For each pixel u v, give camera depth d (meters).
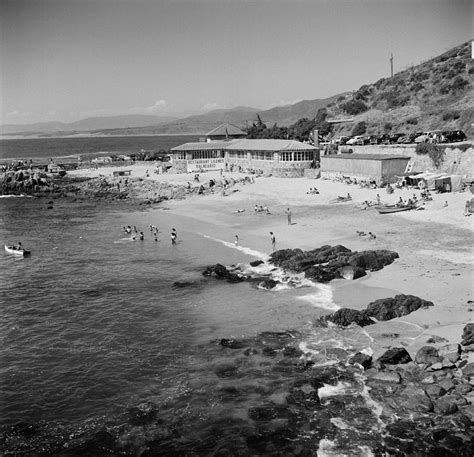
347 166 95.50
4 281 52.06
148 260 57.62
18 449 25.53
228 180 107.12
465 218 60.62
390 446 23.55
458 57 141.50
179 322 39.53
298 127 161.00
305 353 32.72
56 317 42.03
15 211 99.06
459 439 23.20
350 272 45.00
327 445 24.12
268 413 26.92
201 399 28.75
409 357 30.28
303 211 74.81
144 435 26.11
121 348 35.72
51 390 30.72
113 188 119.56
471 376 27.50
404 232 57.34
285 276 47.78
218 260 55.19
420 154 87.69
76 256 61.41
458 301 37.97
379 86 157.75
